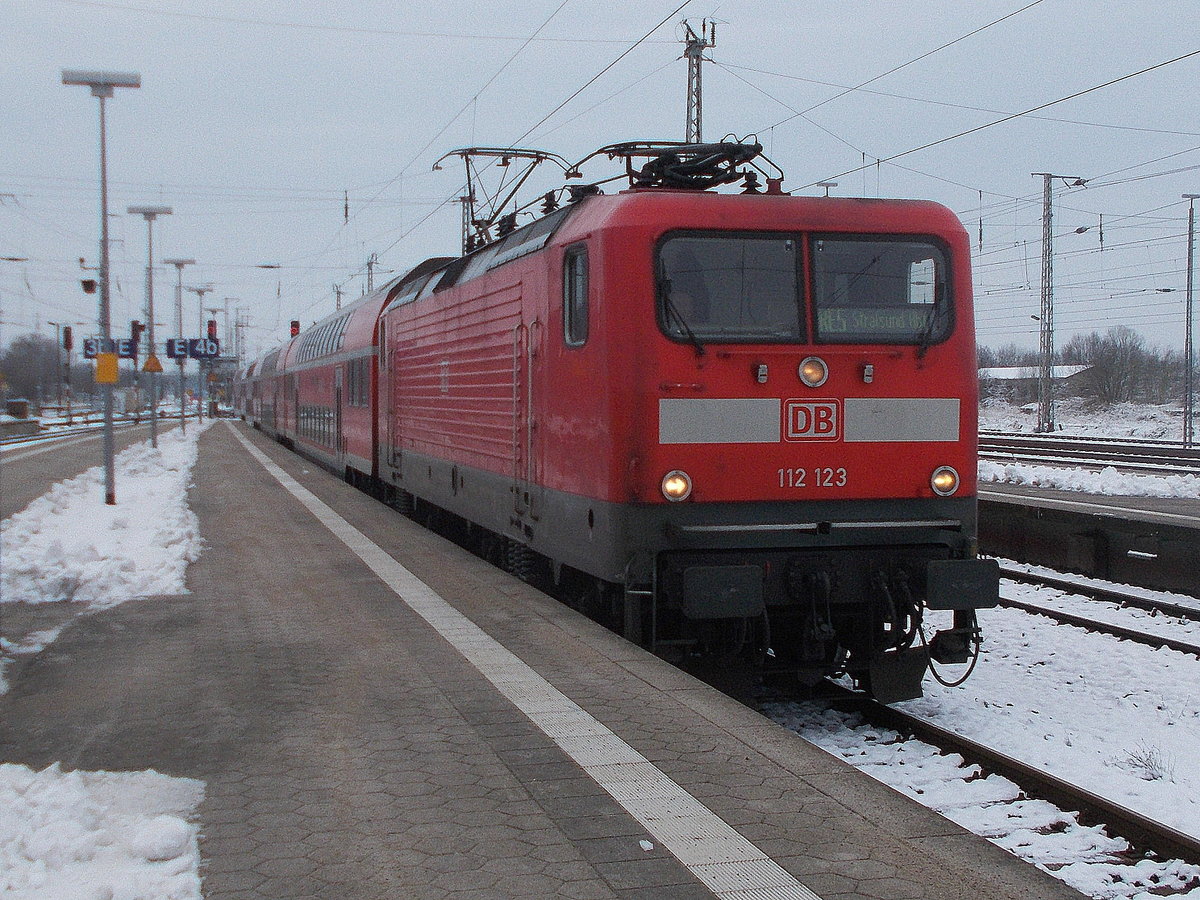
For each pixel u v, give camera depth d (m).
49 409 84.50
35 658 7.43
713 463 7.41
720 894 3.94
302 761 5.34
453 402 12.63
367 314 20.36
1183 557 12.01
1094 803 5.68
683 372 7.37
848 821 4.60
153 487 20.20
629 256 7.40
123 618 8.72
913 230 7.81
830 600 7.47
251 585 10.20
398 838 4.44
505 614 8.79
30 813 4.50
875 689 7.81
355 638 7.97
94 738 5.70
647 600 7.85
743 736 5.71
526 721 5.96
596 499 7.71
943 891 3.96
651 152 9.13
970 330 7.88
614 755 5.41
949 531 7.83
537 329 9.16
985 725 7.60
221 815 4.68
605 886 4.00
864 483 7.64
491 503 10.95
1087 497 19.22
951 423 7.80
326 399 25.95
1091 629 10.37
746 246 7.57
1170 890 4.89
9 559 10.50
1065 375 74.69
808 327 7.59
